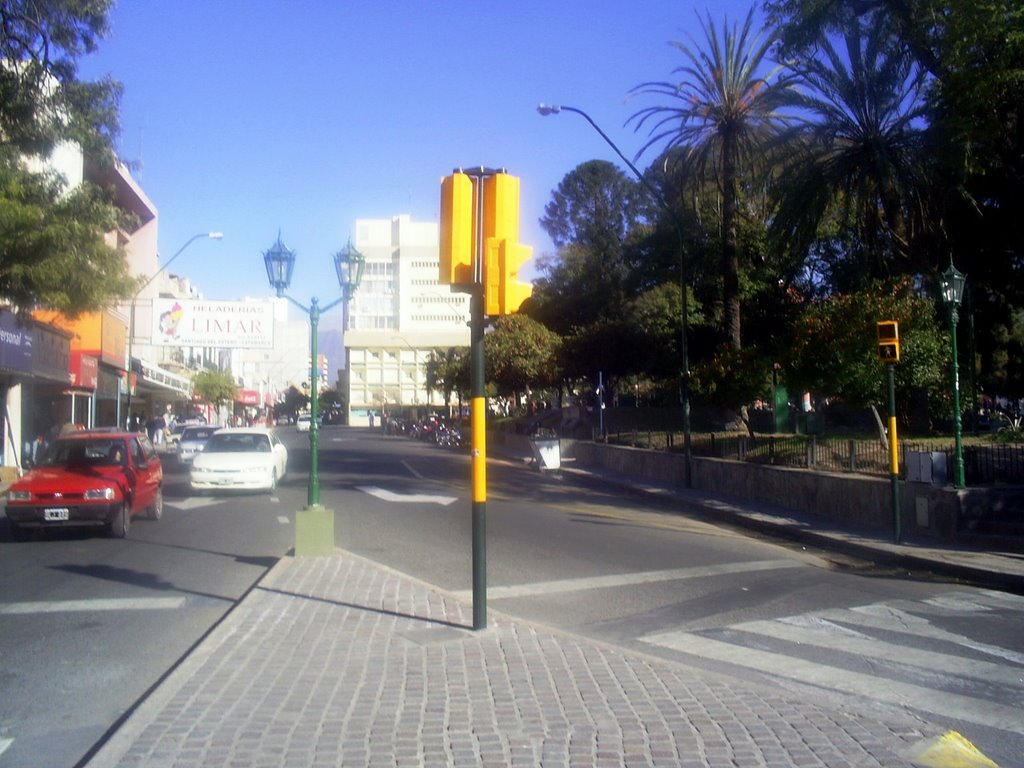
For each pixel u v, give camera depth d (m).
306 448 51.81
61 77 17.22
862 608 10.63
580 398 60.66
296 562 12.73
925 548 14.88
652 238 49.44
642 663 7.61
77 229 17.50
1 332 27.45
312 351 13.80
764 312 43.41
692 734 5.92
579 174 65.19
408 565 13.68
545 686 6.96
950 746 5.75
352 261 13.78
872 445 21.62
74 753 6.07
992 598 11.31
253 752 5.64
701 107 30.61
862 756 5.56
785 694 6.81
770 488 22.09
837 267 37.06
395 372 128.12
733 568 13.57
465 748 5.70
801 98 25.97
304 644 8.27
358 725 6.12
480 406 8.71
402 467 36.06
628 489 27.78
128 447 17.56
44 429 40.25
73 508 15.48
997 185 25.69
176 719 6.24
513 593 11.58
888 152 24.77
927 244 26.06
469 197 8.17
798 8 24.81
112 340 45.09
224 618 9.39
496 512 20.72
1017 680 7.63
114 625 9.64
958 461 16.16
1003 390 44.59
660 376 49.94
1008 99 21.77
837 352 21.03
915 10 22.61
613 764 5.44
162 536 16.55
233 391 81.81
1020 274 28.09
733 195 30.78
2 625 9.62
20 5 16.42
